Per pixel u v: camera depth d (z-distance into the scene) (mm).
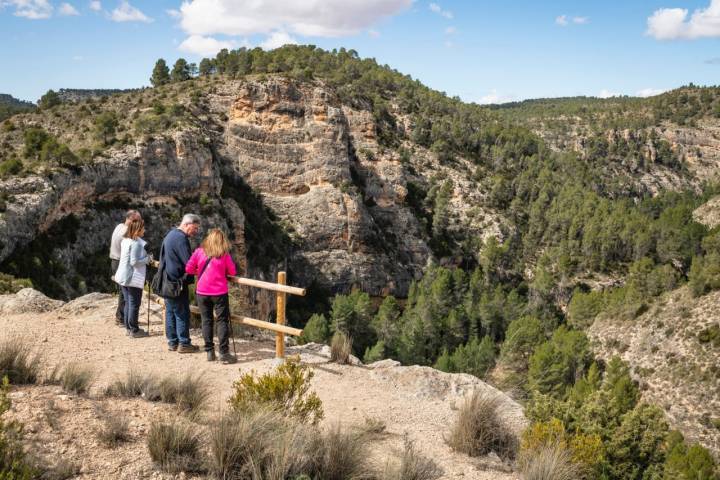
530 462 5871
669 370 63875
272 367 8586
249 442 4777
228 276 8906
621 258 109062
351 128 109938
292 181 90688
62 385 6258
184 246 8898
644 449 9750
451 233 110250
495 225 112562
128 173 59438
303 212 89375
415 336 67000
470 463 6125
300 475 4637
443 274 84062
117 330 10508
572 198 124125
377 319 72312
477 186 124312
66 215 50625
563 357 54719
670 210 117750
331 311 74188
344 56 160250
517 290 99625
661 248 104312
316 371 9102
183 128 69688
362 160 106188
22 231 42594
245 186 87438
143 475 4375
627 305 78062
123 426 5039
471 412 6758
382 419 7305
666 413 59969
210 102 90875
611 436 9578
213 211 68125
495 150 143000
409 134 133750
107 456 4578
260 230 81625
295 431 5148
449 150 133625
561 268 100188
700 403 58406
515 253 108000
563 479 5613
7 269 39438
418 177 119688
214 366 8641
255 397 6133
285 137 91125
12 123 75938
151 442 4723
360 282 90562
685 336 65625
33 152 55312
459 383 8859
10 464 3910
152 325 11047
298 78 98250
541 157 157125
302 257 86812
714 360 60656
